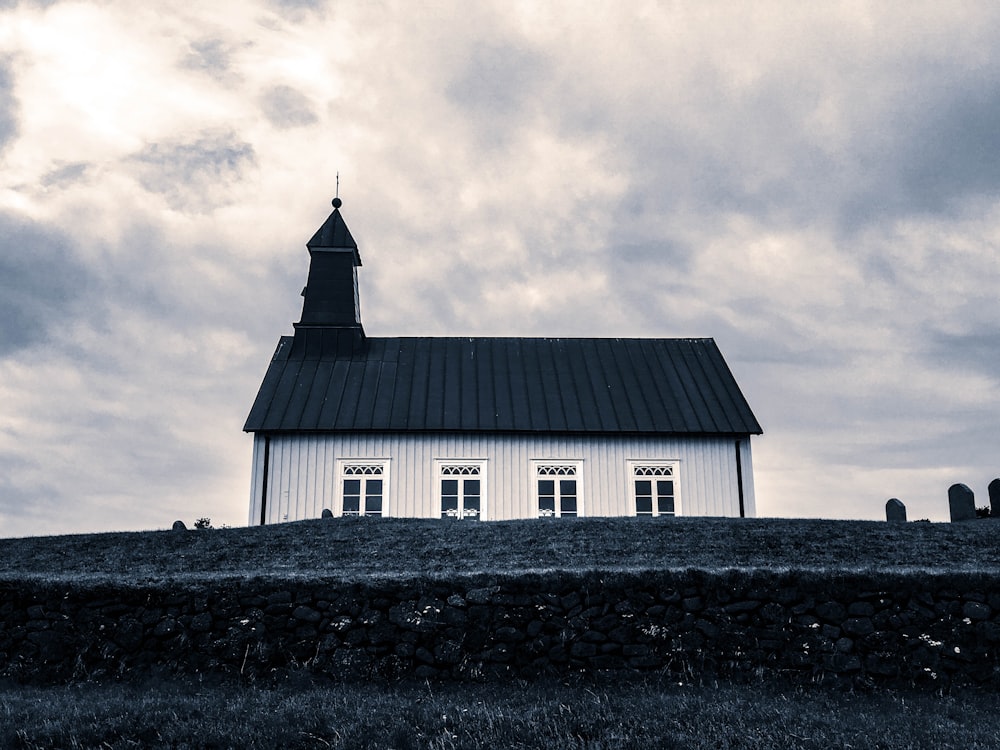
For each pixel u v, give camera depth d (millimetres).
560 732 10352
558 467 32156
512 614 14195
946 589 14172
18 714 11141
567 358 37375
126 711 11250
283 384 34344
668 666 13734
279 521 31125
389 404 33312
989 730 10750
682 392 34688
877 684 13430
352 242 38531
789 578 14328
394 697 12375
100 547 22141
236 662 14078
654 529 22250
